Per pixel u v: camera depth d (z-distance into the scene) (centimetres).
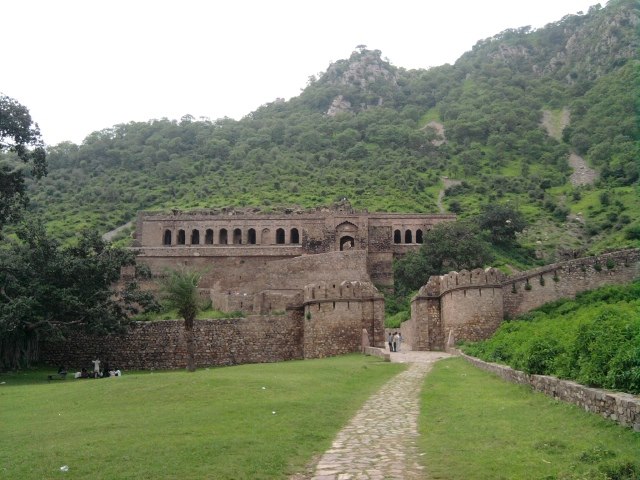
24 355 5159
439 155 19725
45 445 1747
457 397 2398
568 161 18062
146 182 17850
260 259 9881
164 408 2281
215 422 1964
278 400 2345
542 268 4981
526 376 2323
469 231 9512
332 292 5012
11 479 1407
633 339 1698
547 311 4784
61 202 15938
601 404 1590
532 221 12744
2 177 4434
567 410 1769
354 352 4912
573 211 13175
